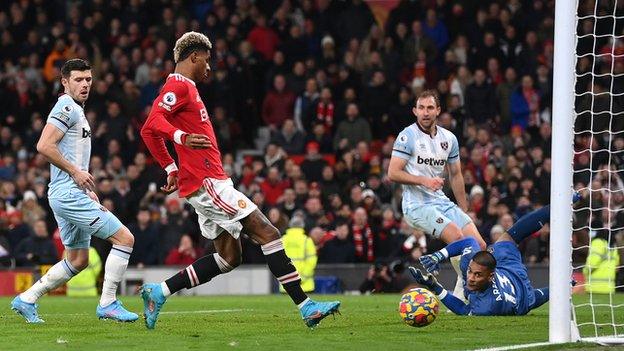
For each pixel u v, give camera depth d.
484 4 64.06
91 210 24.20
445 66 61.53
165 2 67.06
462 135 56.53
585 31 58.62
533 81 60.03
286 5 65.06
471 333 21.38
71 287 47.97
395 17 63.34
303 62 63.12
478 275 25.19
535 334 21.14
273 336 20.61
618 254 45.12
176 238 51.25
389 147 56.06
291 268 21.09
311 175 56.34
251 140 63.41
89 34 65.06
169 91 21.09
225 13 64.75
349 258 48.91
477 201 49.88
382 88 60.12
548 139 56.88
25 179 56.66
